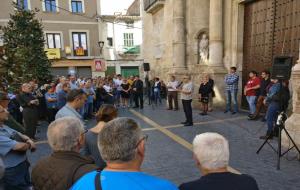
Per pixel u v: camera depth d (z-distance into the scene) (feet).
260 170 16.39
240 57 39.17
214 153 6.07
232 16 39.22
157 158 19.19
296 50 29.86
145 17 66.54
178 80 43.91
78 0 89.10
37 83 37.11
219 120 31.76
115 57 98.37
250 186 5.87
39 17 84.07
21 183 10.82
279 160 16.55
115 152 4.81
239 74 39.24
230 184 5.85
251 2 37.19
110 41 97.14
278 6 32.45
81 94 13.02
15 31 37.78
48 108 32.14
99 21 93.50
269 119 22.31
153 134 26.30
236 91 35.94
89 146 9.84
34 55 37.65
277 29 32.81
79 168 6.46
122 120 5.21
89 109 38.19
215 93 39.68
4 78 33.45
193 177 15.87
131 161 4.94
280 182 14.70
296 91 20.42
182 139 23.91
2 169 8.20
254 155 19.04
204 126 28.89
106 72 97.45
